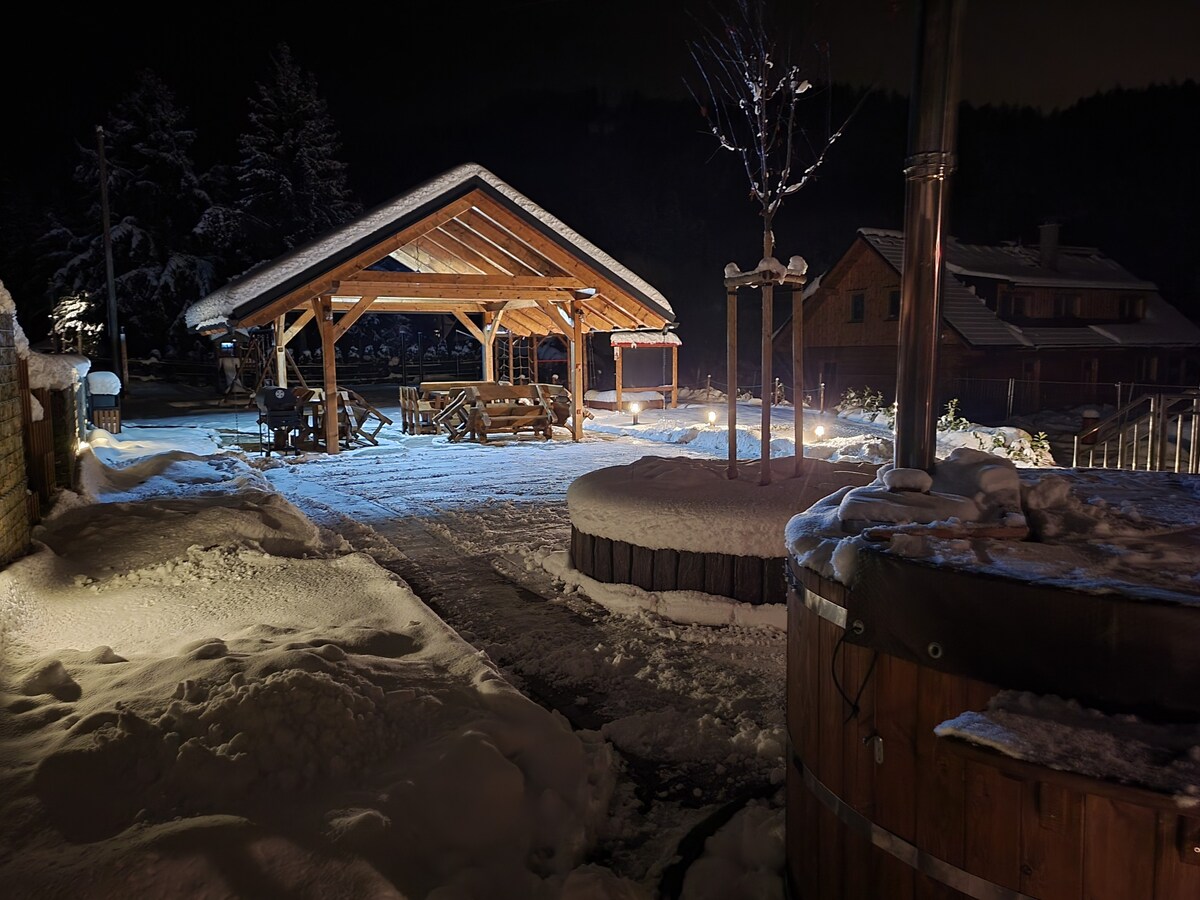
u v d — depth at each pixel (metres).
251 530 6.94
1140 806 1.70
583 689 4.37
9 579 4.87
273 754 2.88
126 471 9.99
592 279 15.66
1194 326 34.97
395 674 3.70
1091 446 14.00
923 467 2.82
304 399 15.05
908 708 2.09
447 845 2.74
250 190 42.06
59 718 3.16
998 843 1.91
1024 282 30.11
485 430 15.80
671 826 3.18
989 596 1.89
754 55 13.87
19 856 2.30
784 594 5.30
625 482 6.24
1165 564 2.07
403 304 20.11
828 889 2.41
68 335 20.97
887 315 30.02
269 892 2.28
